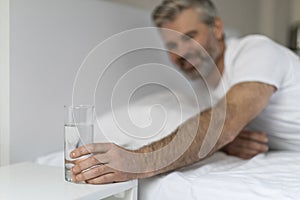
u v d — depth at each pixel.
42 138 1.39
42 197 0.84
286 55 1.46
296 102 1.42
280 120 1.43
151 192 1.03
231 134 1.14
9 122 1.28
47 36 1.38
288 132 1.46
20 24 1.29
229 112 1.16
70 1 1.46
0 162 1.30
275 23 3.34
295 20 3.56
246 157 1.36
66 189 0.90
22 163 1.20
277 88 1.29
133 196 0.98
